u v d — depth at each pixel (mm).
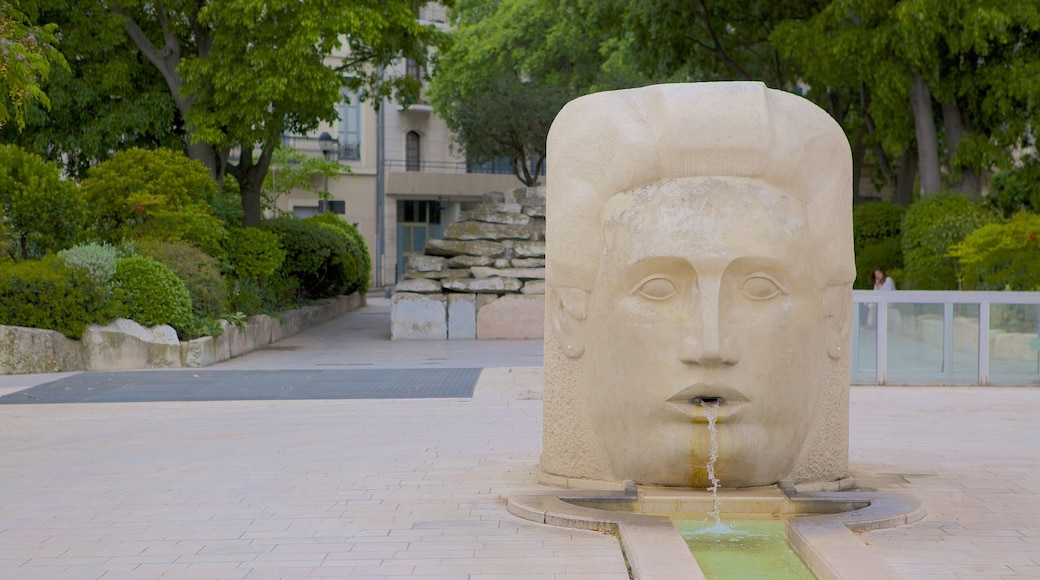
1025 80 18641
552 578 5172
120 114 21203
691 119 6297
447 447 8938
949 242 18734
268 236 21625
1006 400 12203
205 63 19438
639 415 6367
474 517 6426
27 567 5480
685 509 6312
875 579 4883
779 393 6273
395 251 44500
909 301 13500
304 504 6848
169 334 15820
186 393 12641
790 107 6562
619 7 23578
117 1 20266
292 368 15625
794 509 6297
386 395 12375
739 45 24750
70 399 12188
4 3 12961
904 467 8039
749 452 6309
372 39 19297
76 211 17328
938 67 19734
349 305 30891
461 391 12703
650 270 6219
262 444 9172
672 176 6375
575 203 6699
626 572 5262
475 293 21391
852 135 26781
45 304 15094
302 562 5500
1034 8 17922
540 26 35781
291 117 22328
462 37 37250
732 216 6156
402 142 44469
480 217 22469
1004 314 13508
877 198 39438
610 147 6555
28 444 9273
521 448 8852
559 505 6414
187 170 19031
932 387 13414
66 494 7234
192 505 6863
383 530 6141
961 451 8797
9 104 15836
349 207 43250
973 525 6191
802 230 6328
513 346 19672
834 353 6879
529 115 33562
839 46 18953
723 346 6074
